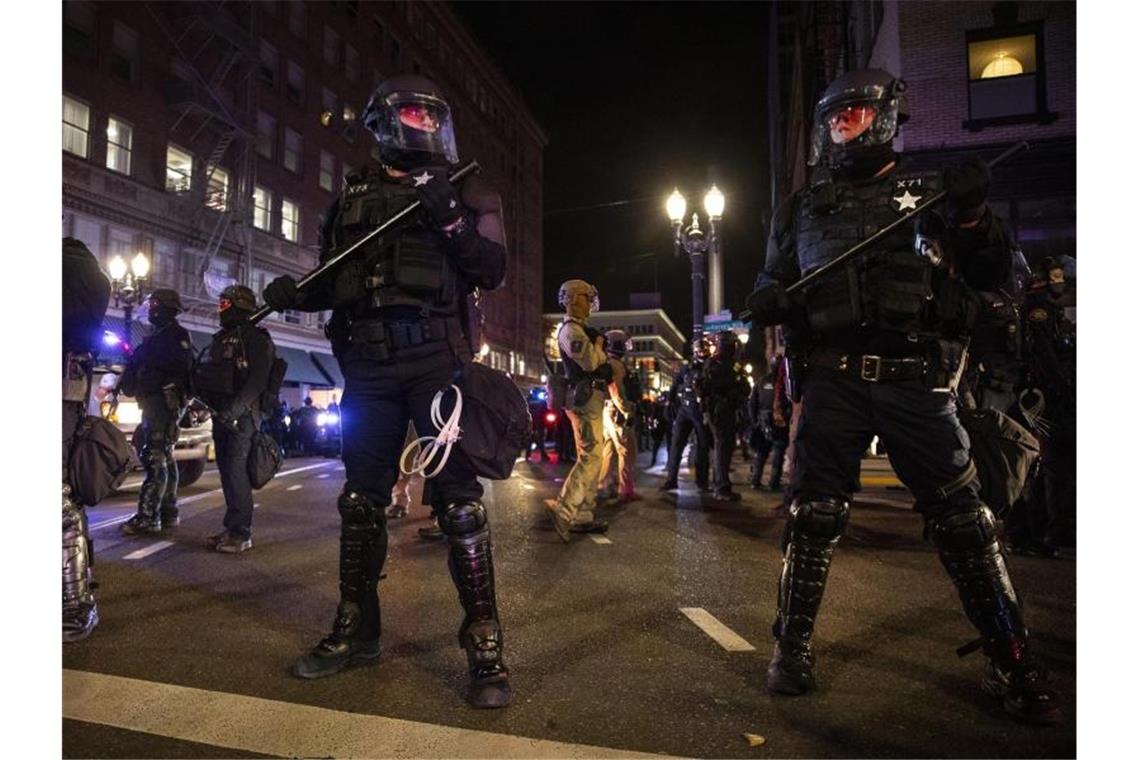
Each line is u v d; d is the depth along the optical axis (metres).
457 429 2.47
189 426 5.98
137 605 3.49
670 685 2.50
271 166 31.22
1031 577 4.21
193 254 26.88
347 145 36.41
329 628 3.12
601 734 2.12
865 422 2.47
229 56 28.31
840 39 17.31
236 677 2.55
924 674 2.61
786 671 2.41
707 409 8.03
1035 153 10.87
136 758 1.96
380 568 2.74
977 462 2.41
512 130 62.31
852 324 2.42
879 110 2.59
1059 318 4.71
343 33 36.72
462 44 52.09
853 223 2.53
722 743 2.07
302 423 18.66
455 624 3.21
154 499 5.55
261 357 4.80
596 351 5.38
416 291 2.53
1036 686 2.22
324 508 7.10
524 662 2.74
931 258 2.41
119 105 24.17
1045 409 4.75
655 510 7.10
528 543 5.29
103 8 23.62
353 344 2.63
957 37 11.53
